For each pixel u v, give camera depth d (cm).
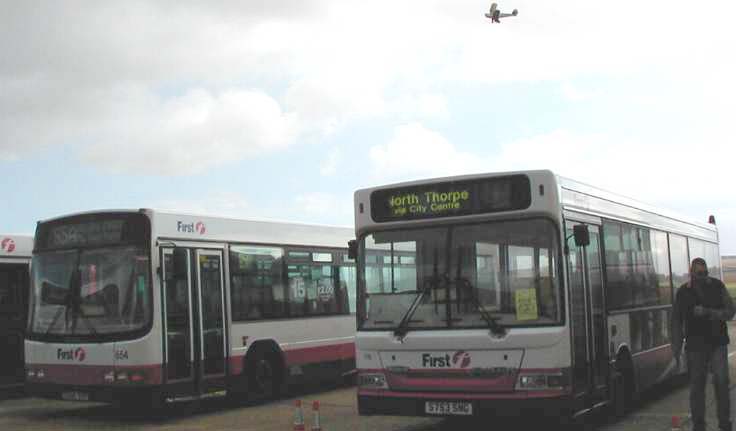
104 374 1354
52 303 1437
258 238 1620
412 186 1078
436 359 1023
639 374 1295
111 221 1407
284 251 1686
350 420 1327
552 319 983
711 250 1959
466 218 1039
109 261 1396
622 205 1315
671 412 1304
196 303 1444
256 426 1295
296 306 1700
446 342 1016
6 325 1675
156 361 1343
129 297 1364
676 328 1034
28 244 1736
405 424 1267
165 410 1524
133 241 1381
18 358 1692
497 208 1025
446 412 1010
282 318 1655
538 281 995
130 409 1552
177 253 1373
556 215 1002
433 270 1046
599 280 1155
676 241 1631
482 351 999
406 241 1072
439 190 1060
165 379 1354
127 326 1351
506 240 1018
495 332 993
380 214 1095
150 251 1370
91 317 1388
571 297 1006
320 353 1750
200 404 1606
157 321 1353
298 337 1692
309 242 1766
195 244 1462
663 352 1452
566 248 1009
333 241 1844
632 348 1273
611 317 1184
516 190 1019
